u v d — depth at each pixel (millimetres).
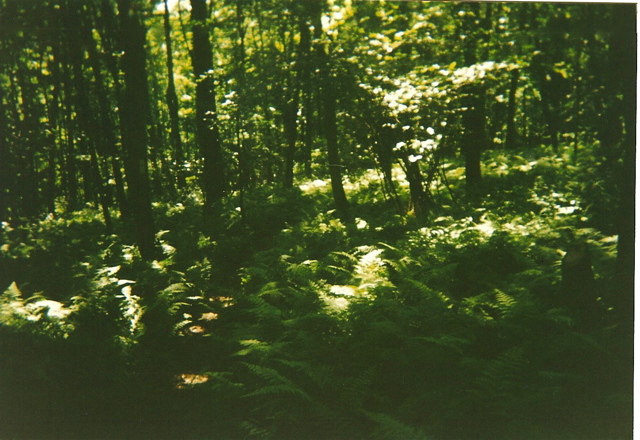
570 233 8117
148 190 9320
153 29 17469
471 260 7418
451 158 14461
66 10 12062
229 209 13445
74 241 9766
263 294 6969
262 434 4465
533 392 4539
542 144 15258
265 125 13617
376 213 11844
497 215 9695
